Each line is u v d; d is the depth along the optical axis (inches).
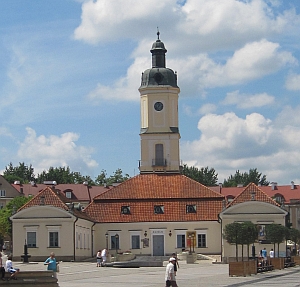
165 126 5334.6
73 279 2534.5
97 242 4569.4
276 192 7047.2
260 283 2187.5
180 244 4493.1
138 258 4303.6
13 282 1881.2
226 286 2070.6
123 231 4534.9
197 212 4512.8
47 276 1895.9
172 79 5388.8
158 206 4564.5
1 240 5821.9
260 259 3105.3
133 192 4655.5
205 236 4475.9
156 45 5516.7
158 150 5329.7
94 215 4576.8
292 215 6884.8
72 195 7145.7
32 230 4185.5
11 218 4205.2
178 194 4613.7
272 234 3846.0
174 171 5295.3
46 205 4192.9
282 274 2738.7
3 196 7027.6
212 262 4109.3
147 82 5388.8
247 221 4040.4
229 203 4503.0
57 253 4160.9
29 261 4165.8
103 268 3425.2
